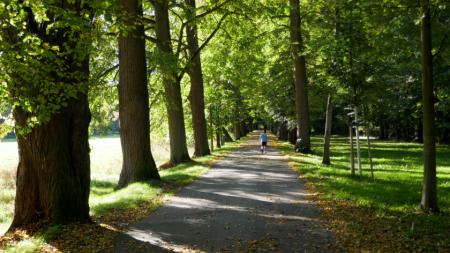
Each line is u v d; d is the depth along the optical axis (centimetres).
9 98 788
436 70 2386
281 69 3600
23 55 765
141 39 1653
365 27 1544
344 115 1855
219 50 2825
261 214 1078
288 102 3900
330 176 1783
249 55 2738
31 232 905
